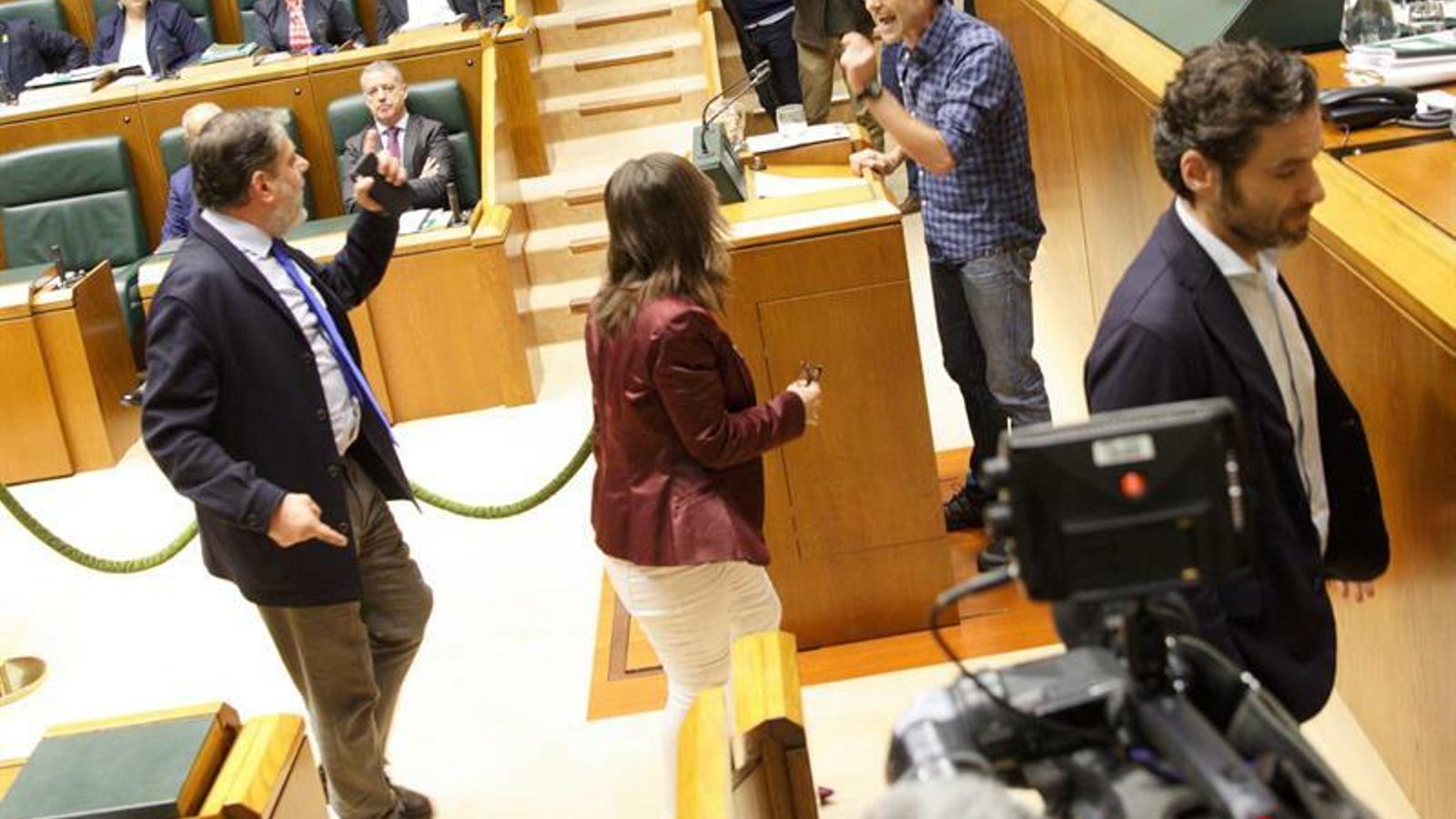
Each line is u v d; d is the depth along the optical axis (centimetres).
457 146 704
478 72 713
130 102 729
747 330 404
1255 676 235
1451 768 293
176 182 711
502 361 644
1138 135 447
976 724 127
